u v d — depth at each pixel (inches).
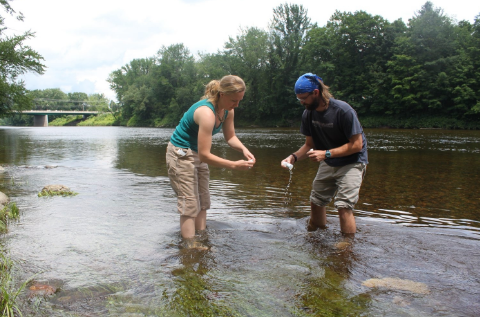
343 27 1683.1
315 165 335.3
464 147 552.4
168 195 198.2
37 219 146.6
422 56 1514.5
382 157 407.2
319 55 1806.1
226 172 292.0
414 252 112.7
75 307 77.4
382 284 90.3
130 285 88.4
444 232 133.8
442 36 1486.2
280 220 150.0
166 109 2513.5
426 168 315.3
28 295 82.2
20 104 904.3
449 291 86.7
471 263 104.1
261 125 1966.0
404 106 1552.7
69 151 510.3
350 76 1731.1
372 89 1609.3
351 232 130.4
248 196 198.4
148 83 2741.1
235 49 1990.7
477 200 189.0
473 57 1467.8
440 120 1486.2
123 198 189.6
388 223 145.9
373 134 1003.3
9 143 706.2
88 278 91.9
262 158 402.6
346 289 87.4
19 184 232.8
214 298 82.1
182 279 92.1
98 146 616.1
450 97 1494.8
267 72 1947.6
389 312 76.7
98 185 229.6
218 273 96.2
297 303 80.3
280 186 228.8
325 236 128.8
